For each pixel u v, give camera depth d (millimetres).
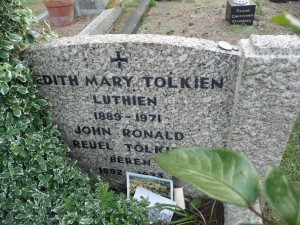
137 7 4434
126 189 2084
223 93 1504
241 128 1493
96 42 1443
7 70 1396
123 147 1873
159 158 692
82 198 1629
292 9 4340
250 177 643
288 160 2141
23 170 1610
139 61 1463
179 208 1700
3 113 1511
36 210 1617
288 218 576
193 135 1714
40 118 1708
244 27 3811
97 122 1775
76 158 2000
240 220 1572
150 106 1629
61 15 4152
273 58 1250
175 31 3854
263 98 1369
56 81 1629
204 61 1405
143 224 1586
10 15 1453
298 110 1378
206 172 662
